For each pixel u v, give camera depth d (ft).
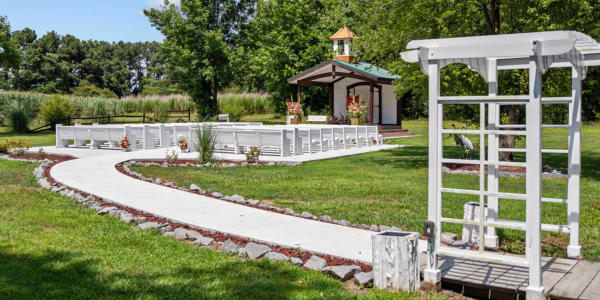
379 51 51.72
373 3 51.44
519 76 45.19
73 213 26.20
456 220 16.07
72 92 296.51
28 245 19.88
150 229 22.91
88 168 43.39
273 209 27.58
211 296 14.75
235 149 58.90
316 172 46.11
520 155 63.82
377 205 29.91
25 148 64.69
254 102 157.89
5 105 118.01
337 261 18.29
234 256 19.31
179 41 136.05
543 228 19.99
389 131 101.65
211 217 24.99
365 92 114.52
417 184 38.81
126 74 344.69
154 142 68.74
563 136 90.02
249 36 140.56
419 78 47.80
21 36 349.20
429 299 14.98
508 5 47.19
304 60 130.41
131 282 15.92
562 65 19.85
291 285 15.90
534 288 14.28
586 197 33.45
